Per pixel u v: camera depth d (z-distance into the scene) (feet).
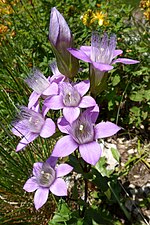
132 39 0.52
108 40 0.29
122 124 0.50
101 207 0.41
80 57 0.27
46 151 0.42
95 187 0.42
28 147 0.40
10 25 0.56
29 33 0.54
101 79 0.29
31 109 0.30
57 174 0.31
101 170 0.40
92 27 0.51
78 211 0.37
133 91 0.49
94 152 0.27
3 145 0.43
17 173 0.39
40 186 0.31
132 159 0.45
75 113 0.27
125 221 0.40
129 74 0.50
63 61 0.28
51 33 0.27
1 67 0.48
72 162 0.34
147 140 0.48
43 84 0.30
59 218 0.36
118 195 0.38
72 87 0.28
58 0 0.56
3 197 0.40
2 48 0.50
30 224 0.39
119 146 0.48
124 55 0.50
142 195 0.42
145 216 0.40
